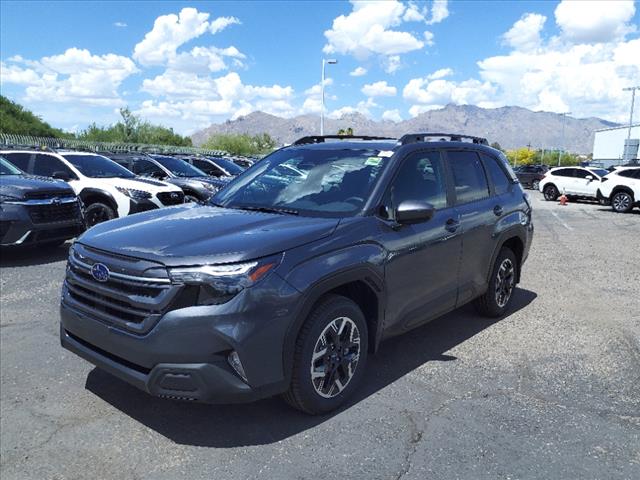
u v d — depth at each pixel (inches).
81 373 167.9
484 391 157.9
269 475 116.9
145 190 414.3
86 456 124.2
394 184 164.1
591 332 211.6
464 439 131.5
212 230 137.4
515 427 137.6
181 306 119.8
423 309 172.4
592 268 340.5
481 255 200.2
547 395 156.2
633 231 534.3
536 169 1460.4
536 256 384.2
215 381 120.0
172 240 131.2
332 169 171.3
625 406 150.0
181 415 142.4
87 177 416.2
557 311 240.2
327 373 139.6
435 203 179.3
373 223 151.9
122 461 122.3
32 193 314.5
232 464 120.8
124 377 127.8
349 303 142.8
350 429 135.3
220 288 119.3
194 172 595.8
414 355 184.7
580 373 171.9
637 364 179.8
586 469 120.1
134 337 123.1
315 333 133.4
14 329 206.1
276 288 124.2
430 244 169.9
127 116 2085.4
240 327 119.7
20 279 281.4
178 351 119.0
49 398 151.7
